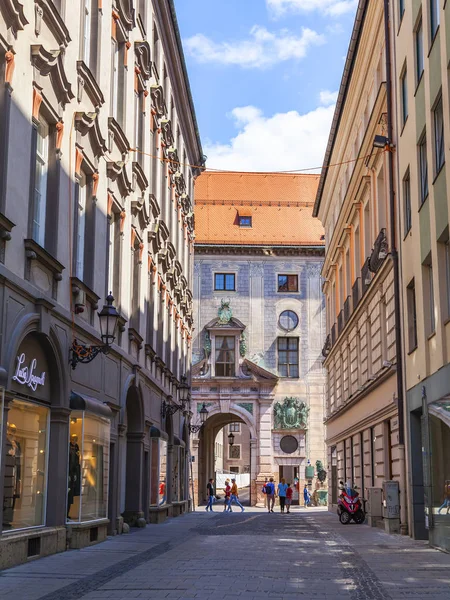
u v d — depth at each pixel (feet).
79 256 62.90
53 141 54.44
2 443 43.42
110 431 70.90
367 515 101.65
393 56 84.53
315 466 196.44
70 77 58.08
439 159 65.51
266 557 54.60
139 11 91.20
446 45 61.57
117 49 78.18
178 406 116.37
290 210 218.38
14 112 45.62
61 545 54.65
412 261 75.00
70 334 56.70
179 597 35.55
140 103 89.76
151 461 95.81
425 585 40.68
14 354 44.96
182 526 92.73
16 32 45.75
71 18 58.70
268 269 207.92
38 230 52.60
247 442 344.90
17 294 46.01
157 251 98.58
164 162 108.47
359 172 106.22
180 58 118.32
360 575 44.78
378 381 92.73
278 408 198.59
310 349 203.82
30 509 50.67
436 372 64.59
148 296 93.50
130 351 81.66
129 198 80.33
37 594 35.58
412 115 75.10
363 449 110.32
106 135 69.87
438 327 64.18
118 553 55.21
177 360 127.85
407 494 78.13
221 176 227.61
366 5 98.12
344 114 124.98
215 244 206.69
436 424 63.72
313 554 57.41
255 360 202.49
